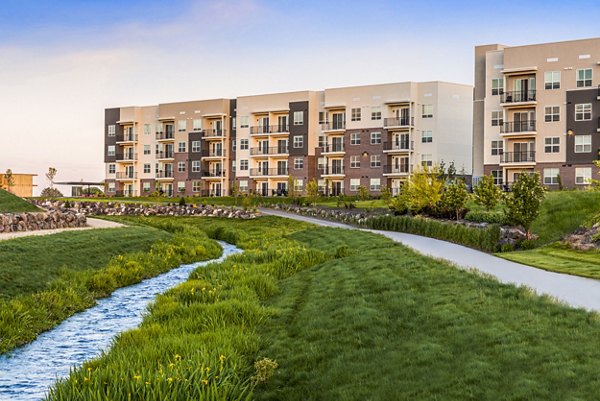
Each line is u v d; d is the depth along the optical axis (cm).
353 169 7625
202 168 8956
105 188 9900
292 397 1053
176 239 3594
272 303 1809
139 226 4250
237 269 2323
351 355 1182
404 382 999
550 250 2738
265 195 8362
